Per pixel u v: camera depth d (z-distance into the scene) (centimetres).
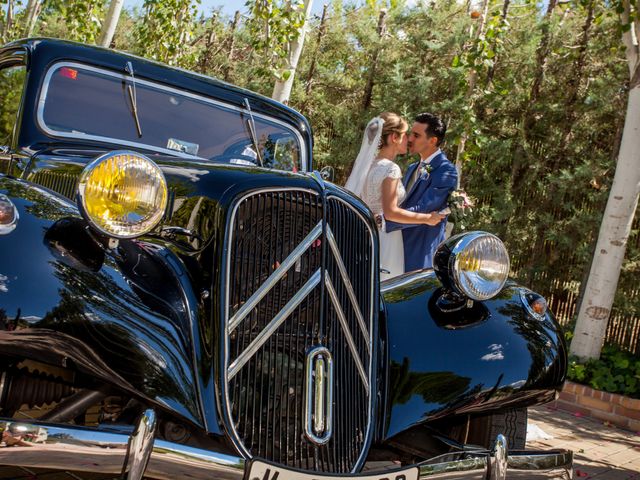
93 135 342
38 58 341
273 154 393
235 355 231
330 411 238
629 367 642
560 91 1272
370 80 1584
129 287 228
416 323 283
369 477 222
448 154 1288
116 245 234
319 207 248
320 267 245
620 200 659
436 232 466
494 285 286
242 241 240
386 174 440
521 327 288
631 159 655
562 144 1239
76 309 212
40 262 214
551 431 537
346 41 1808
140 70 367
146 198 226
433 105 1344
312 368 238
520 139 1228
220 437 222
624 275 1032
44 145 329
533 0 1252
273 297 239
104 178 220
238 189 245
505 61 1296
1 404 242
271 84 1694
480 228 1178
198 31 1975
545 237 1125
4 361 226
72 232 229
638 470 457
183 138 364
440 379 264
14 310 205
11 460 189
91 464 195
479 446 282
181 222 254
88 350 213
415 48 1481
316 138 1662
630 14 669
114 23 1080
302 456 234
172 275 242
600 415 599
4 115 359
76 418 269
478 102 1276
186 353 227
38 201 233
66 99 343
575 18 1280
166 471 199
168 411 216
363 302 260
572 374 634
